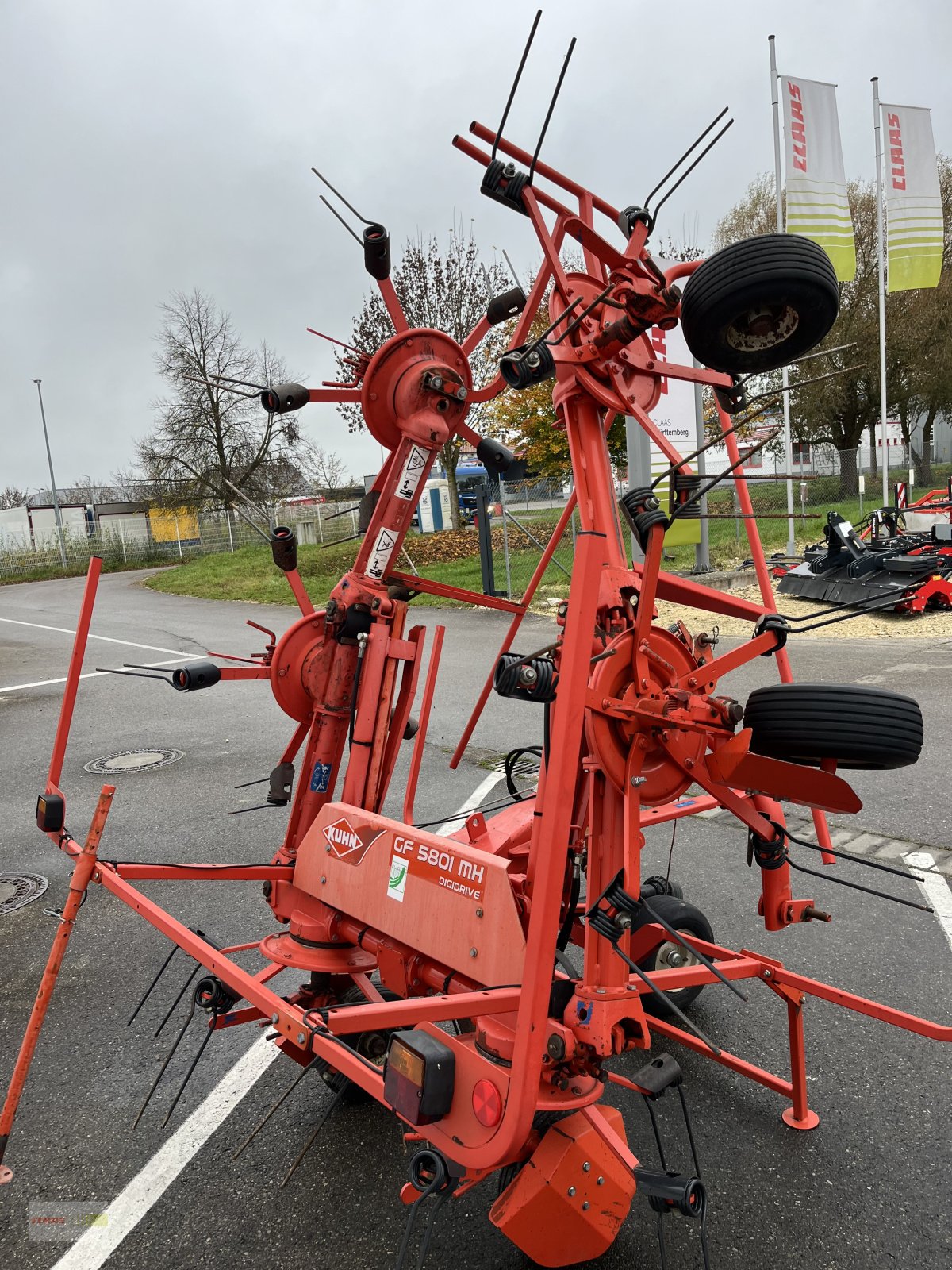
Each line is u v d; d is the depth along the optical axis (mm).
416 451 3510
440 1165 2066
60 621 20406
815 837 5684
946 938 4379
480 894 2521
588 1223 2271
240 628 17906
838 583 13922
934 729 7723
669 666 2490
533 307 2984
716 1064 3543
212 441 40344
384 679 3426
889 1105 3230
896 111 19094
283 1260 2600
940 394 31891
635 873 2270
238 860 5832
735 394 2939
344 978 3381
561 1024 2312
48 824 3301
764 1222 2678
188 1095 3443
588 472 2715
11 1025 3994
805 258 2152
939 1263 2514
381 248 3373
